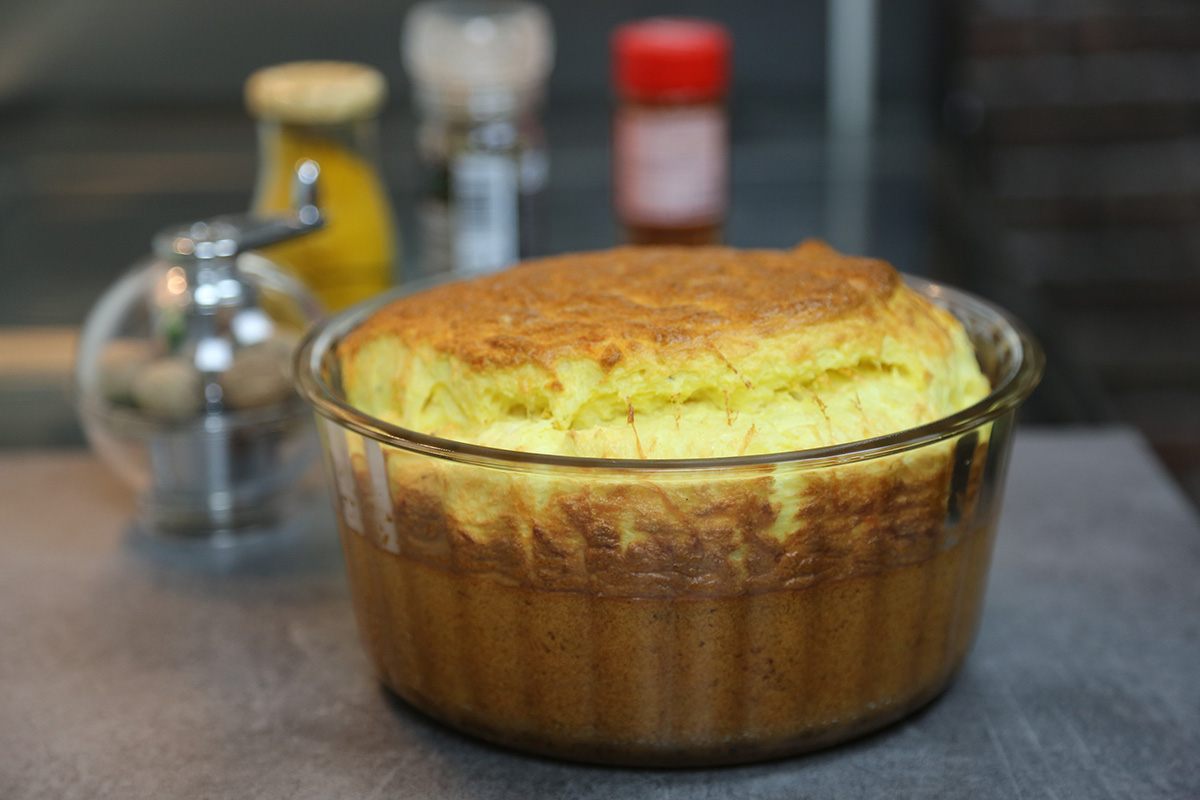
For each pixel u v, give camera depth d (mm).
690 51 770
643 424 527
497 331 544
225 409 640
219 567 642
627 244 806
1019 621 606
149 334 644
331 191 737
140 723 570
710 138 784
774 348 531
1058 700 572
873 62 1043
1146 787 542
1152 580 625
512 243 772
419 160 789
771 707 529
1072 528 654
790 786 542
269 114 733
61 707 577
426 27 764
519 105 770
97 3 1003
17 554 651
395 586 546
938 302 600
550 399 529
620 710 527
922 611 542
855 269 561
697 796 539
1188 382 1062
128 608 621
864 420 538
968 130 1031
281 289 660
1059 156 1034
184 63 1020
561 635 517
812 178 967
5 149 982
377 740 562
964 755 552
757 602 506
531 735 542
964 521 541
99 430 648
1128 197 1037
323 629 609
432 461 512
